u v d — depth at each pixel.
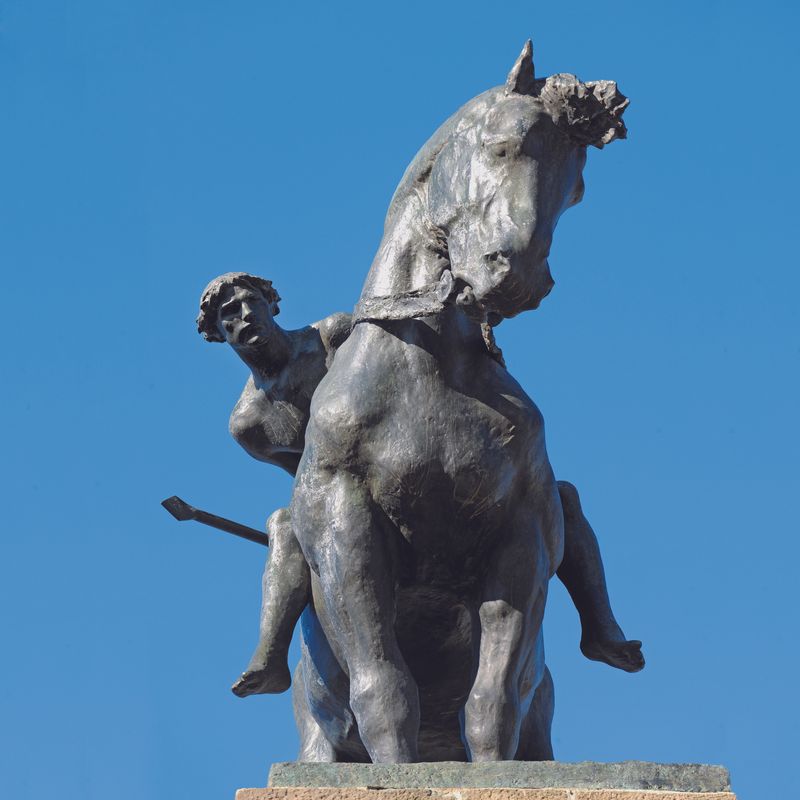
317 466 17.56
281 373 19.31
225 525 20.17
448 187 17.05
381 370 17.48
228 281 19.30
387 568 17.45
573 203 17.42
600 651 18.77
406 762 16.69
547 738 19.28
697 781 15.86
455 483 17.34
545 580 17.75
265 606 18.70
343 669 18.08
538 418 17.75
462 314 17.52
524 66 17.14
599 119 16.81
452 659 18.27
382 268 17.78
